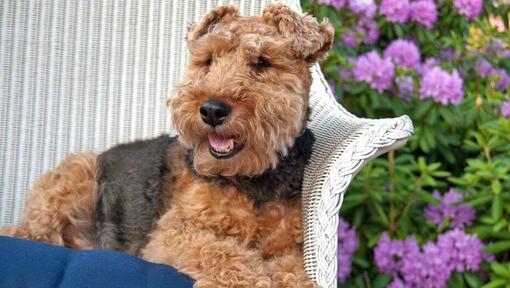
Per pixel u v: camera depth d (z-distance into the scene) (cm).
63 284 203
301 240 247
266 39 240
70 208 294
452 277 337
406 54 368
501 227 320
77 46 336
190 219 244
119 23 338
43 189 295
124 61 338
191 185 254
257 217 246
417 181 342
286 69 244
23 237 284
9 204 325
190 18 338
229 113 226
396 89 362
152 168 281
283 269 230
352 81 360
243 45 239
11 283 203
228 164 236
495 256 346
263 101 230
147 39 338
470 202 327
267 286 212
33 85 331
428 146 355
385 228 350
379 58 355
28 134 330
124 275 204
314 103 299
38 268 207
